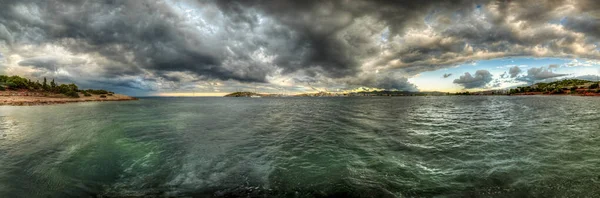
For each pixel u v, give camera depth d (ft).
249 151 37.58
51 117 89.25
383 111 121.08
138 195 22.09
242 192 22.63
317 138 47.75
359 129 59.31
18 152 36.06
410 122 72.84
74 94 301.63
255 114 112.57
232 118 92.79
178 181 25.26
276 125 69.77
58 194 22.07
